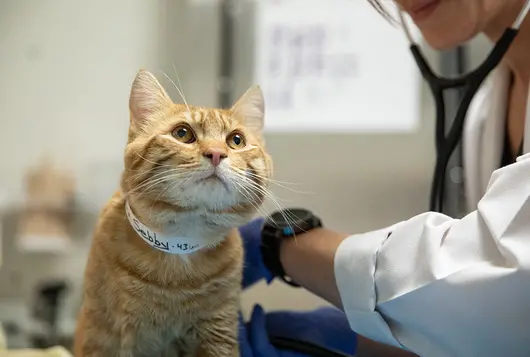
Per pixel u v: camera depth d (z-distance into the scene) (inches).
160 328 29.3
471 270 22.8
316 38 66.7
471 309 22.9
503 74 40.1
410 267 24.8
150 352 30.0
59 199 67.3
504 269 22.1
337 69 66.7
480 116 42.5
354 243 28.0
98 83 71.0
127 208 29.4
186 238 28.8
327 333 34.5
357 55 66.4
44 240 65.5
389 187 67.0
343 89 66.8
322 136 67.2
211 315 30.0
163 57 69.2
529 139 31.6
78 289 65.7
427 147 66.6
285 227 33.3
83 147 70.9
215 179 28.0
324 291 30.1
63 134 71.0
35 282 67.6
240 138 31.6
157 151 28.7
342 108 66.9
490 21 36.6
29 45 71.0
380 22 65.9
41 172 68.3
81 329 30.8
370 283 26.1
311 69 66.9
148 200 28.1
